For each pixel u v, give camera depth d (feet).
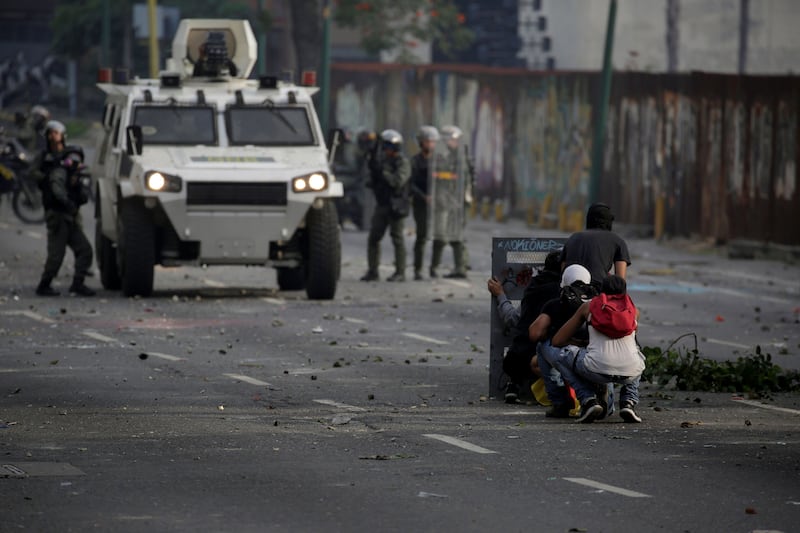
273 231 210.18
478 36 624.18
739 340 179.11
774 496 91.76
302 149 221.46
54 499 88.94
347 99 494.18
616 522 84.33
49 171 214.28
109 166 227.40
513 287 131.23
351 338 174.29
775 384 140.36
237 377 143.02
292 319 192.13
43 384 137.39
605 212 127.54
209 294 223.10
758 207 302.25
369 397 130.82
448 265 274.57
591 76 360.89
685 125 328.70
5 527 81.82
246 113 223.92
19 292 220.23
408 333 179.63
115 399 129.08
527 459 103.24
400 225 241.55
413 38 634.02
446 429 115.34
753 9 449.48
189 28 240.94
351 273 256.32
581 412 119.14
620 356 117.91
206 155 215.10
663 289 240.12
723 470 99.86
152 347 164.66
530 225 378.73
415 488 93.15
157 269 260.42
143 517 84.48
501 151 403.34
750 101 305.73
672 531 82.43
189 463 100.63
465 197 247.50
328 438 110.93
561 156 373.40
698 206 323.37
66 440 109.09
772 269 277.64
